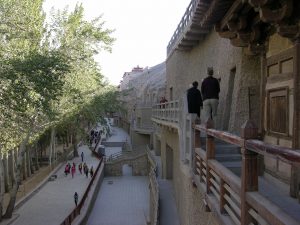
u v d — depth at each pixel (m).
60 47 19.22
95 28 20.31
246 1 7.44
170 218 17.50
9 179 30.98
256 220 4.61
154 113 27.36
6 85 12.84
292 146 7.26
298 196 6.81
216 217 6.45
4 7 14.69
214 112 12.22
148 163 40.09
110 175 41.94
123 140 69.12
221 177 6.24
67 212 23.92
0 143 18.88
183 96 12.46
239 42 9.60
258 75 11.27
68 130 48.59
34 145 36.53
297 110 7.11
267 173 8.89
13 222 21.55
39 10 17.66
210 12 8.93
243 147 4.83
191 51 21.28
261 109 9.36
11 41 14.87
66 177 37.00
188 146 11.65
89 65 21.38
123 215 25.64
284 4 6.46
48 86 13.52
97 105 31.23
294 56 7.16
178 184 16.31
